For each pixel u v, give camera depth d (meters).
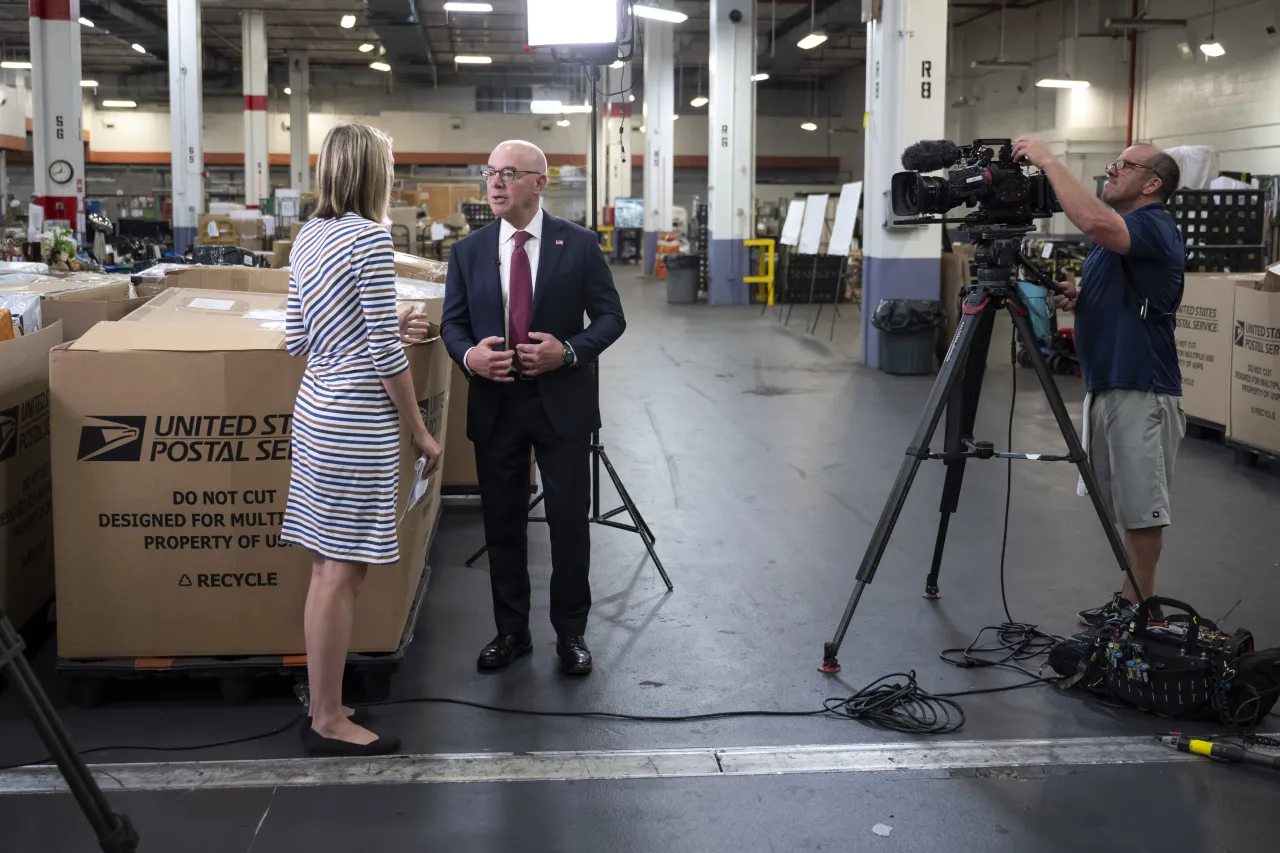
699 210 18.75
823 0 21.05
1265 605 3.48
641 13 13.16
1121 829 2.16
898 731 2.60
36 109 10.59
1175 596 3.57
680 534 4.32
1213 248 7.71
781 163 33.94
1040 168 2.81
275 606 2.66
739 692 2.83
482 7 15.48
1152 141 18.45
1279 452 5.08
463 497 4.59
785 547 4.15
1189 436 6.16
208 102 31.80
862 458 5.77
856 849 2.10
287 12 22.41
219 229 14.17
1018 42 22.14
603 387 8.18
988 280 2.89
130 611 2.63
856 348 10.69
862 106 31.30
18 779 2.32
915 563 3.93
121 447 2.58
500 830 2.15
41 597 3.03
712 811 2.23
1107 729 2.61
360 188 2.38
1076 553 4.04
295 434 2.37
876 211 9.05
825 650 2.97
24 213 17.95
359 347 2.31
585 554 2.93
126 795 2.27
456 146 33.12
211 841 2.10
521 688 2.84
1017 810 2.24
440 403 3.14
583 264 2.85
